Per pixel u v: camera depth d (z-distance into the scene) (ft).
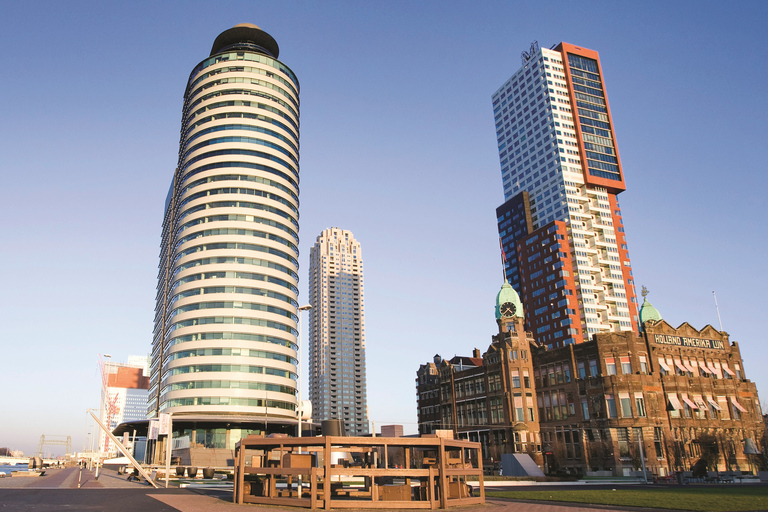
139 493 156.76
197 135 510.17
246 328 447.01
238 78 522.06
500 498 158.30
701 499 144.05
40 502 124.16
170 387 438.40
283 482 219.61
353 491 151.02
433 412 461.78
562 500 146.30
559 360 364.99
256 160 497.87
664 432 318.24
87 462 551.59
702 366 350.02
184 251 476.95
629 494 165.27
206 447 418.92
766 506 125.80
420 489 131.75
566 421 351.67
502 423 377.30
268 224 485.97
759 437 345.51
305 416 244.42
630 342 335.06
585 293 654.12
